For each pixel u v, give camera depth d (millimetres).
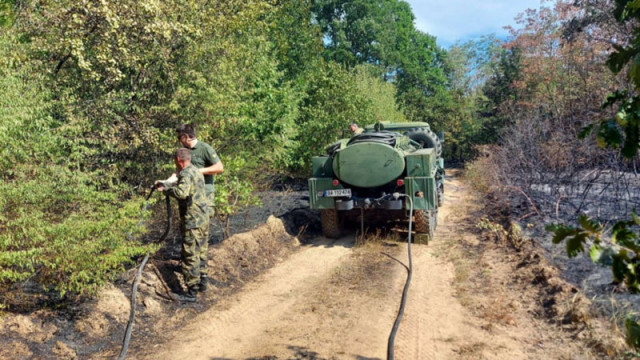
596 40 15516
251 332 4973
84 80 7262
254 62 10734
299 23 23344
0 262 4242
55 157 5168
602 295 5094
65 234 4523
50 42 6840
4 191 4312
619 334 4266
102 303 5172
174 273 6215
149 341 4812
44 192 4559
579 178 10617
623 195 9461
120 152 7125
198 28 8328
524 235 7863
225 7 9766
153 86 7984
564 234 1672
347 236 9164
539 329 4742
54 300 5125
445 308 5445
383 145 8164
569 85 16141
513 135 15289
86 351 4516
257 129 10289
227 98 8086
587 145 10133
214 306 5742
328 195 8516
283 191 13281
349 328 4977
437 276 6613
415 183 8133
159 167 7418
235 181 7867
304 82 19266
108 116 7051
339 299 5832
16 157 4730
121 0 6996
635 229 6906
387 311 5410
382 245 8391
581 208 8969
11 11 6727
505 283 6098
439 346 4488
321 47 23641
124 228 5098
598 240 1641
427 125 11719
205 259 5902
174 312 5496
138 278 5105
